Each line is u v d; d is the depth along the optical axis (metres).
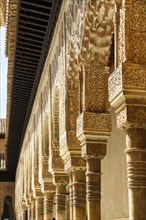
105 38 8.00
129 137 5.68
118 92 5.75
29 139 20.33
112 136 11.77
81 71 8.67
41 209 16.36
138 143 5.65
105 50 8.24
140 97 5.68
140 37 5.87
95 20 7.66
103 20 7.66
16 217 33.12
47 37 12.44
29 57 14.25
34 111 17.83
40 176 14.35
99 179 8.24
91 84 8.39
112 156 11.66
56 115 12.03
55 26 11.49
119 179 10.84
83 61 8.33
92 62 8.39
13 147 29.19
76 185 9.42
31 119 19.25
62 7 10.37
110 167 11.84
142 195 5.52
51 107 12.35
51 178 13.95
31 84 16.88
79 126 8.47
